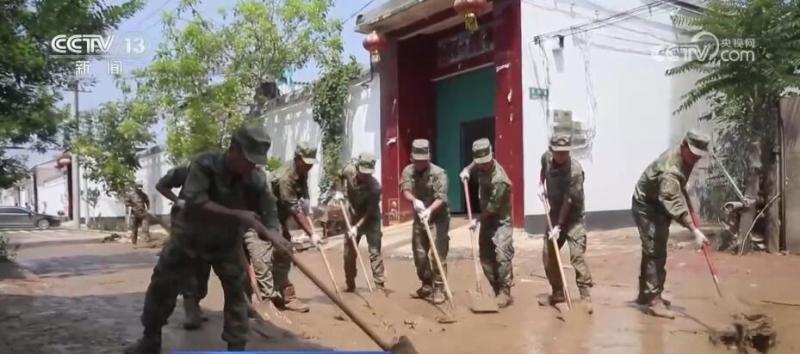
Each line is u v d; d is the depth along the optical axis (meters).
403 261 11.70
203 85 17.66
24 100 10.68
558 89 14.09
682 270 9.20
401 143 16.95
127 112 22.67
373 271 8.20
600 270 9.54
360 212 8.16
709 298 7.36
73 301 7.98
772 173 10.47
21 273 11.16
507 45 13.87
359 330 6.29
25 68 10.04
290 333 6.17
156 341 5.24
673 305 7.06
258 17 17.55
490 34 15.41
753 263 9.59
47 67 10.86
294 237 14.79
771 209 10.48
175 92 17.61
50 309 7.41
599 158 14.66
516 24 13.70
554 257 7.16
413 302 7.64
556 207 7.11
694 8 15.69
